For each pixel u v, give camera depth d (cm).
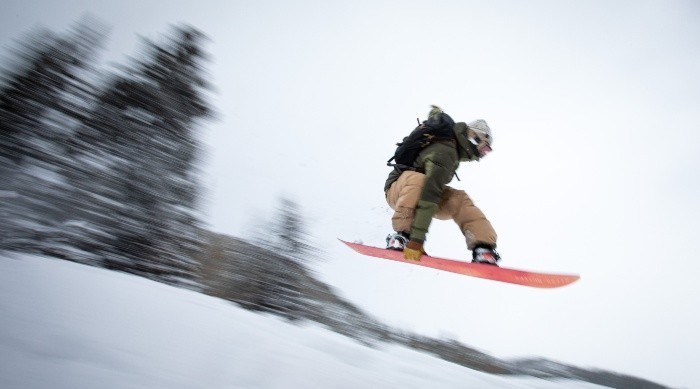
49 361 148
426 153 294
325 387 201
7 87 769
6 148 700
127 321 212
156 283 391
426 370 360
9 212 605
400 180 299
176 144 879
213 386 165
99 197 712
